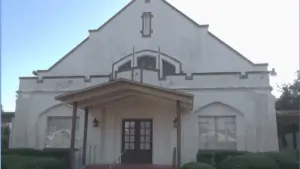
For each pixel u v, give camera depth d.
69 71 21.59
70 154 16.11
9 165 15.19
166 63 21.03
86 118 18.16
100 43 21.80
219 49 20.66
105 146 19.16
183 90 19.25
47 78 20.62
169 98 15.70
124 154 19.00
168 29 21.41
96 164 17.53
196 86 19.23
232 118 18.81
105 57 21.53
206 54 20.70
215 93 19.05
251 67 20.09
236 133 18.48
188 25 21.28
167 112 19.08
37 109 20.27
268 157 15.66
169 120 18.95
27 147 19.75
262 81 18.81
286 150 21.52
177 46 21.05
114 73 20.83
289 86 25.38
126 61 21.16
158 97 15.96
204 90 19.17
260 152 17.02
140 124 19.38
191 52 20.84
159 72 19.75
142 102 19.31
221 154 17.20
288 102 24.59
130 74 19.36
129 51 21.41
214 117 18.89
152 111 19.28
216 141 18.59
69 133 19.78
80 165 18.28
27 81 20.78
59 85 20.39
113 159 18.89
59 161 16.19
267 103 18.48
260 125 18.27
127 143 19.22
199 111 18.98
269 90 18.66
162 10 21.77
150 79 19.44
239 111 18.62
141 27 21.70
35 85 20.64
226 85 19.03
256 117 18.41
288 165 15.77
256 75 18.95
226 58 20.48
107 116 19.55
